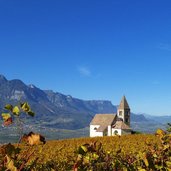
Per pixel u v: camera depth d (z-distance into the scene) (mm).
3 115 3264
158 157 6594
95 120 166500
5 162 3277
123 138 48500
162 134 7176
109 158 5836
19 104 3312
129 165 6207
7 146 3354
